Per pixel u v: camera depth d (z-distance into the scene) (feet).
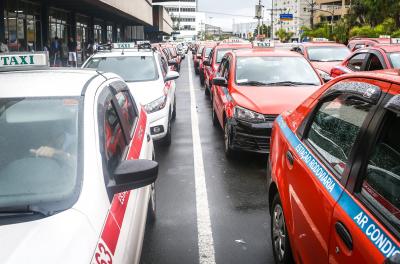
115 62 29.86
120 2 92.07
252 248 14.33
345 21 217.97
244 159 24.50
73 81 11.13
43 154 9.15
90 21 112.37
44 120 9.75
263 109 22.67
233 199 18.62
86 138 9.43
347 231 7.72
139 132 14.38
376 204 7.49
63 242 7.19
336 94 10.86
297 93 24.34
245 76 27.09
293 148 11.96
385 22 168.14
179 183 20.68
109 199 8.89
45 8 77.46
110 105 11.89
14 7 65.51
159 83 27.50
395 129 7.84
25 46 70.23
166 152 26.25
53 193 8.41
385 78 8.59
